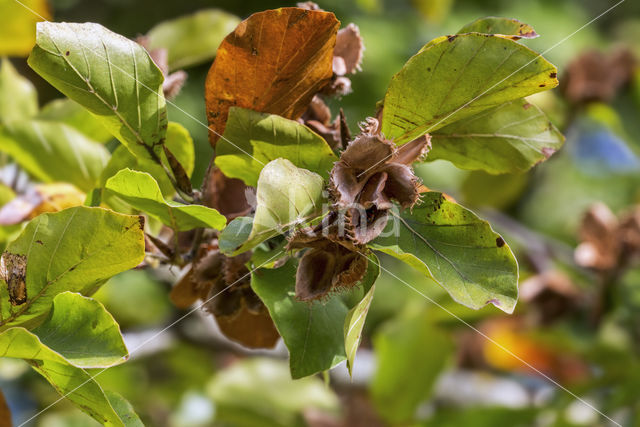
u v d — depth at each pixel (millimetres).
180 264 921
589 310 1386
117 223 858
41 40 859
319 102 911
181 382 1636
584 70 1553
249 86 891
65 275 865
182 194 910
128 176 861
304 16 873
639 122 1563
